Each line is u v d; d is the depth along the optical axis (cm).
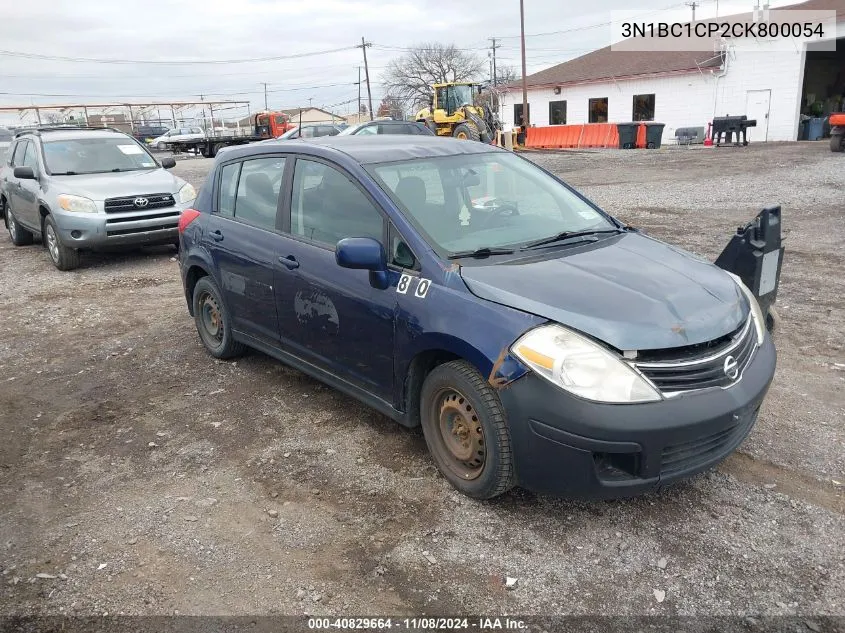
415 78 8144
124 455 416
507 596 286
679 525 327
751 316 357
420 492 361
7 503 368
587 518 334
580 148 3183
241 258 486
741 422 316
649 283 337
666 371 298
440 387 349
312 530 334
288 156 467
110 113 5600
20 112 4756
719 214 1127
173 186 972
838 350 527
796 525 322
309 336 435
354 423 442
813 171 1639
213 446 421
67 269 941
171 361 570
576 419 292
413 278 360
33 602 291
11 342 639
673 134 3447
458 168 432
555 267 353
